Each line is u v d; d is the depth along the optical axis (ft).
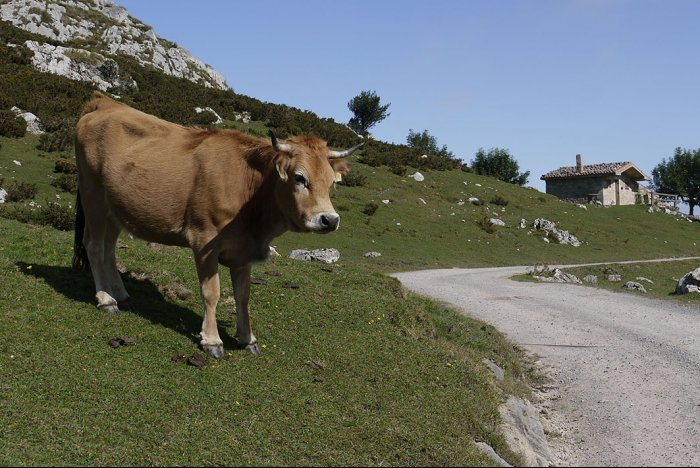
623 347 51.60
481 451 25.32
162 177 29.58
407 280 97.25
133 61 235.81
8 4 275.18
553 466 27.27
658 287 124.16
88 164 31.60
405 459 23.71
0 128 132.87
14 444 21.17
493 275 111.45
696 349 50.93
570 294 86.89
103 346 28.71
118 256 43.09
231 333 33.65
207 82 298.56
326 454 23.20
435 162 228.84
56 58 188.03
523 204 208.23
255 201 29.63
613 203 276.82
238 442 23.17
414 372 31.94
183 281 40.40
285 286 42.83
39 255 40.11
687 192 338.13
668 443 30.07
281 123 210.18
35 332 28.76
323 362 31.22
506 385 35.99
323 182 27.99
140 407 24.39
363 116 287.28
